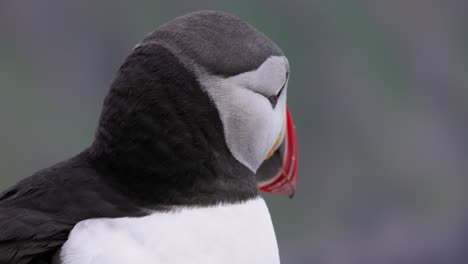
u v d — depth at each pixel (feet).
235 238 9.46
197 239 9.23
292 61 87.04
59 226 8.98
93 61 82.94
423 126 83.35
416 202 73.61
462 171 78.48
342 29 87.86
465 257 67.62
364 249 67.26
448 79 90.33
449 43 91.45
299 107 83.25
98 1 83.61
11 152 66.28
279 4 85.87
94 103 79.46
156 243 9.03
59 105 76.89
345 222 69.31
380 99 86.43
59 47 81.92
